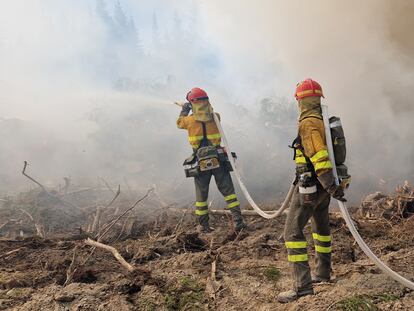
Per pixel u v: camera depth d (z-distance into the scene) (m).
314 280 3.53
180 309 3.26
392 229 4.95
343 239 4.70
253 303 3.26
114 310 3.16
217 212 6.07
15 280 3.70
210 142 5.41
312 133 3.04
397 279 2.90
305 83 3.20
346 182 3.13
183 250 4.73
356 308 2.82
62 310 3.20
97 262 4.32
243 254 4.40
